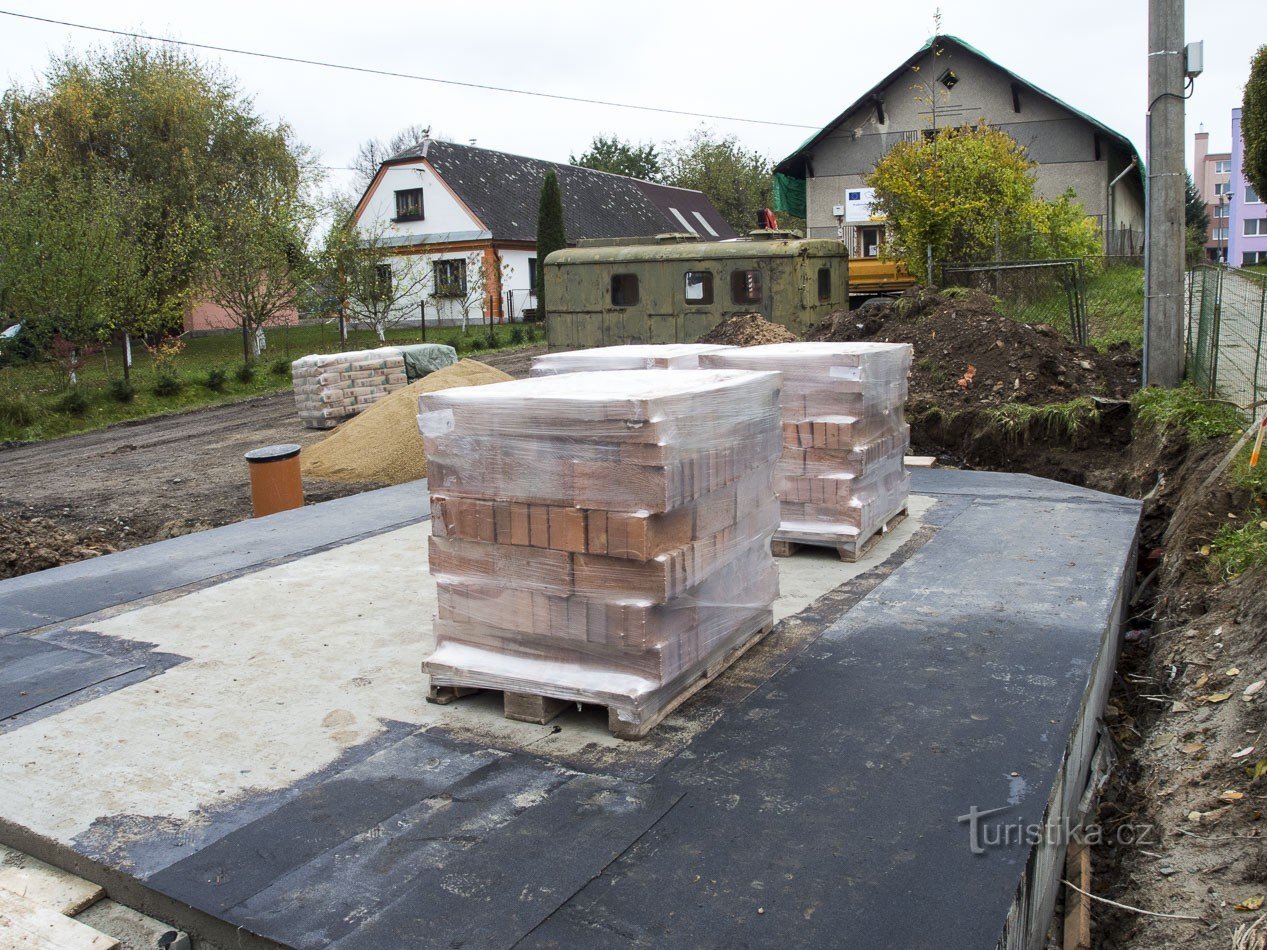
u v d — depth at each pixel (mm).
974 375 11391
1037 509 7305
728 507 4332
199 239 25047
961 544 6422
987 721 3898
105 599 5793
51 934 2877
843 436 5984
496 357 26359
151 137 28844
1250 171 22234
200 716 4160
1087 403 10141
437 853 3104
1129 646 5926
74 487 13273
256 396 22719
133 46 30203
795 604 5379
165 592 5898
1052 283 17406
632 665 3871
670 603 3941
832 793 3395
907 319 13430
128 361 23469
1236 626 4934
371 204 37219
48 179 25578
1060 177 24547
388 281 29797
